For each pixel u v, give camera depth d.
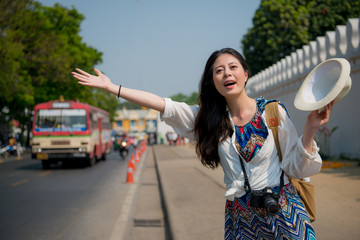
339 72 1.77
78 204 8.22
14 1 25.84
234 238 2.13
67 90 33.72
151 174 14.88
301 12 28.94
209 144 2.16
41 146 16.42
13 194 9.58
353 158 11.97
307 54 14.77
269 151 2.01
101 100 49.06
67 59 31.03
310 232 1.95
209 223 5.33
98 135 20.39
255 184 2.02
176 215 5.93
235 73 2.06
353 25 11.88
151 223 6.46
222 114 2.15
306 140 1.87
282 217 1.97
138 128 99.44
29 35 28.84
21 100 29.45
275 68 18.22
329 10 29.02
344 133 12.55
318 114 1.84
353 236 4.12
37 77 30.94
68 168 17.48
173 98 2.93
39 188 10.68
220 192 8.16
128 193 9.83
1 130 36.09
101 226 6.26
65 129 16.48
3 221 6.60
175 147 37.91
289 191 2.03
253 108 2.09
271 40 29.83
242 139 2.07
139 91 2.23
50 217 6.91
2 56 24.12
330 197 6.32
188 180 10.56
